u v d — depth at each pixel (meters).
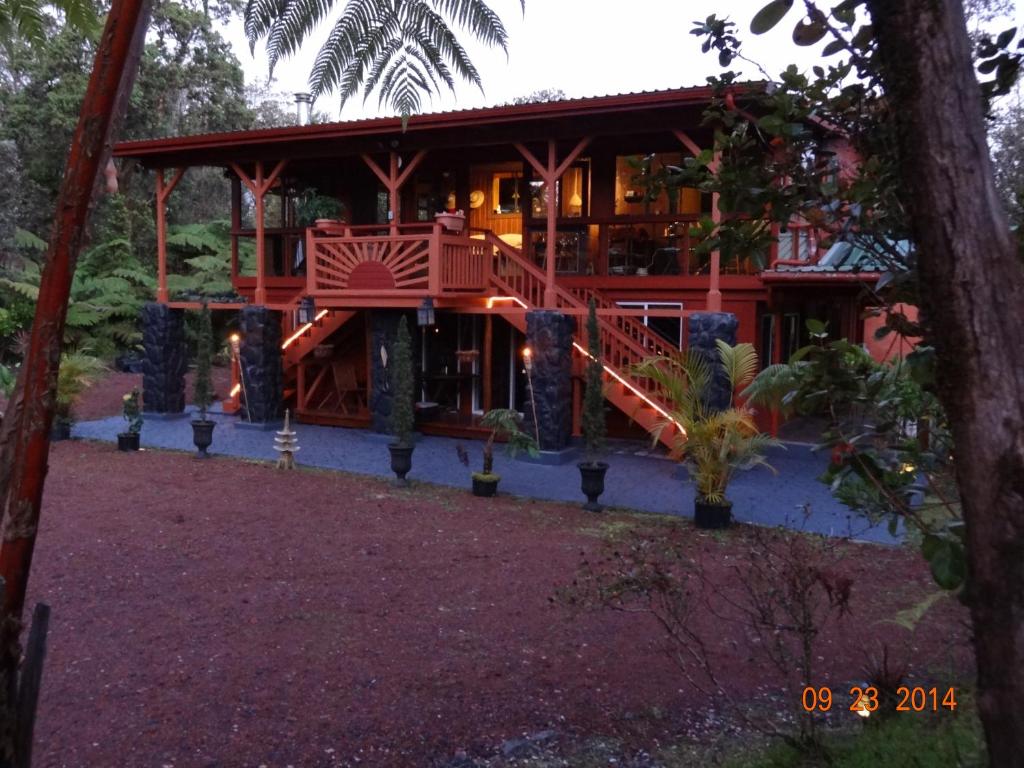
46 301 1.91
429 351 14.44
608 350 11.99
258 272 14.34
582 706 4.55
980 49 3.07
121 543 7.46
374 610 6.00
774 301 12.30
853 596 6.21
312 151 13.42
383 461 11.76
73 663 5.00
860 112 3.30
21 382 1.92
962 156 1.93
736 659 5.13
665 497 9.76
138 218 23.66
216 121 22.16
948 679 4.57
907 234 3.16
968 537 1.93
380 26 3.15
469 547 7.60
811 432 13.45
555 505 9.41
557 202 14.00
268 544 7.59
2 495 1.92
